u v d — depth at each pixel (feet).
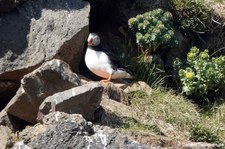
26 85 39.22
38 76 39.22
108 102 42.70
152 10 50.80
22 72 43.24
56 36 44.14
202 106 48.91
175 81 49.83
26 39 43.98
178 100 46.85
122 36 51.55
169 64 50.83
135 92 46.14
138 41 48.75
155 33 48.55
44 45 43.88
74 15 44.88
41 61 43.34
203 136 42.60
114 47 51.08
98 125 36.06
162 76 49.67
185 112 45.93
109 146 33.24
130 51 50.49
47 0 45.24
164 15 49.55
